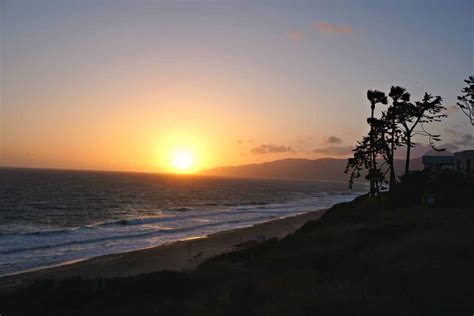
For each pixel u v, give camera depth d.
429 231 22.22
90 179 197.75
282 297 13.20
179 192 137.00
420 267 14.64
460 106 40.50
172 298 14.99
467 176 45.31
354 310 10.91
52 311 14.05
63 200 89.75
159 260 31.89
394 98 43.16
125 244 41.28
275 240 29.69
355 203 43.19
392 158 43.81
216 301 13.52
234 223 60.09
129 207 83.31
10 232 48.22
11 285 24.00
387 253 17.94
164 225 56.81
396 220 28.67
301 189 196.88
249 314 11.80
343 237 24.42
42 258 33.56
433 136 42.62
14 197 90.81
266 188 195.50
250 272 16.97
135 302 14.59
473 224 22.70
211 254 33.28
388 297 11.78
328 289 13.44
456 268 13.95
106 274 27.14
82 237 45.06
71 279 17.48
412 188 41.59
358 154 45.62
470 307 10.19
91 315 13.31
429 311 10.27
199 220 63.47
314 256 20.06
